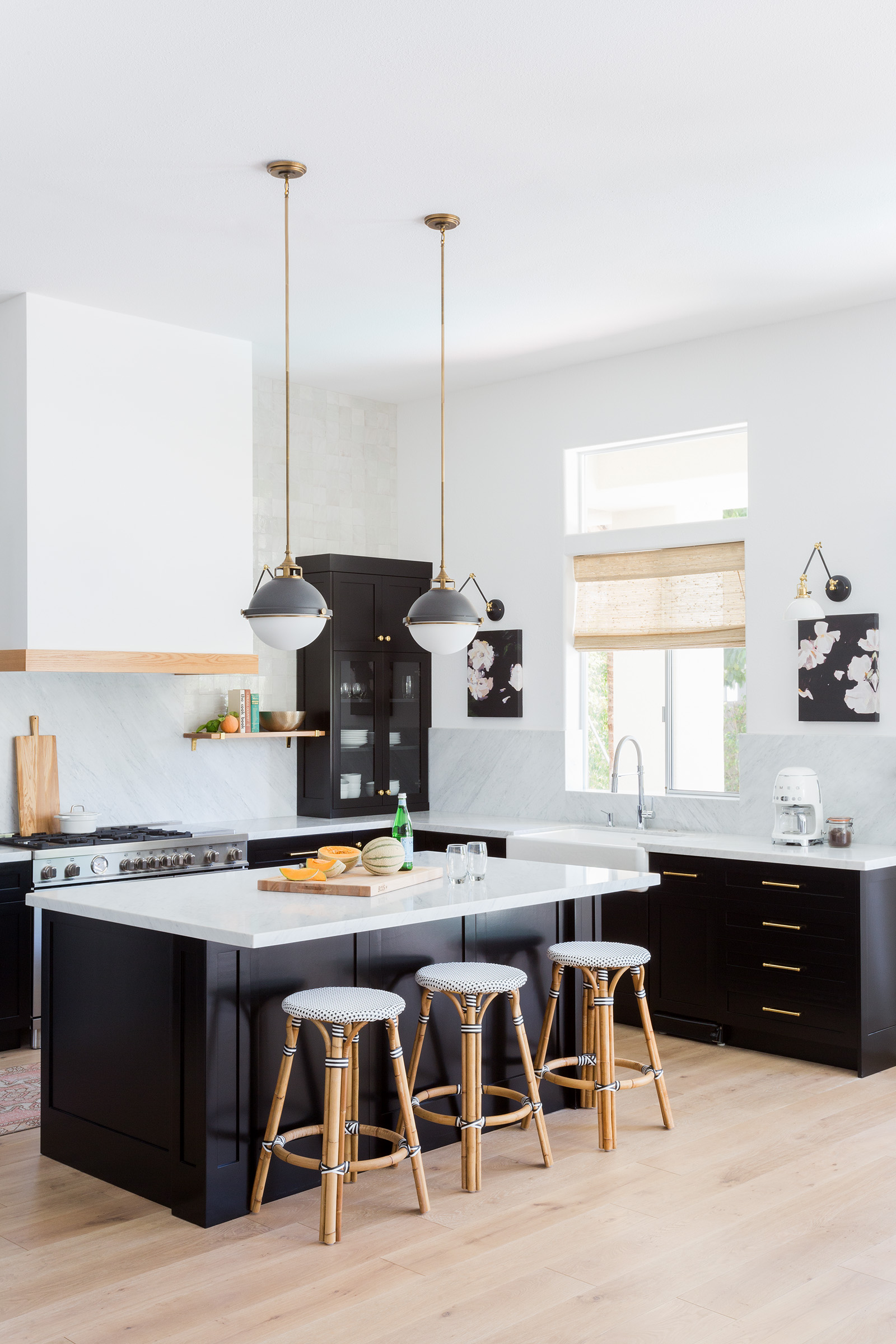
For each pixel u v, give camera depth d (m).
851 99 3.54
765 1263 3.16
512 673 6.74
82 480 5.36
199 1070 3.40
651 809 6.14
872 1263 3.17
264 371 6.60
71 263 4.84
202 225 4.45
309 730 6.73
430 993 3.90
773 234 4.58
